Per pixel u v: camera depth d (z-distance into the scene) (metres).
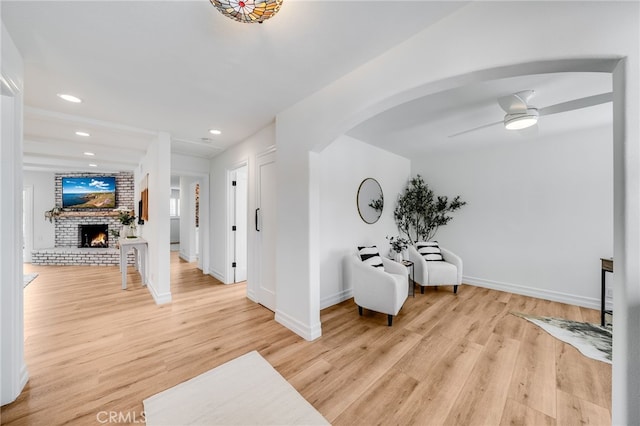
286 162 2.61
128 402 1.57
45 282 4.25
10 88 1.47
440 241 4.57
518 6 1.20
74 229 6.16
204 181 5.11
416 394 1.65
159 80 2.03
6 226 1.53
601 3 1.03
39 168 5.69
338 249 3.47
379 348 2.21
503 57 1.23
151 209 3.66
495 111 2.63
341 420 1.45
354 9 1.33
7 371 1.54
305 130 2.37
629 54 0.97
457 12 1.37
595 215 3.20
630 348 0.95
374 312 3.07
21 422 1.41
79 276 4.64
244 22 1.28
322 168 3.25
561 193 3.43
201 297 3.60
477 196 4.18
